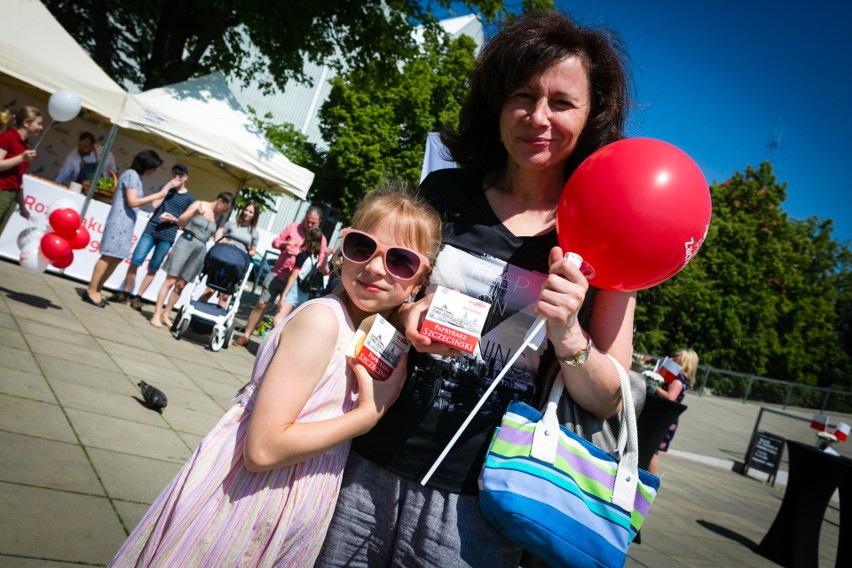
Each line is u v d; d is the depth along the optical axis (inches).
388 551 62.1
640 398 59.6
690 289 1122.0
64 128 459.8
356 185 762.2
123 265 344.2
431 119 807.1
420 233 63.2
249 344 352.8
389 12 526.3
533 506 53.2
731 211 1289.4
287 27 474.3
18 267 325.1
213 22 501.0
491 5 499.5
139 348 243.8
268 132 864.3
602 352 59.1
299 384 56.0
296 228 330.3
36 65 321.7
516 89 61.9
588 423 60.3
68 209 237.8
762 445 504.4
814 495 249.8
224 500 56.7
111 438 144.6
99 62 529.0
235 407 60.9
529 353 62.8
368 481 63.0
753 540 279.1
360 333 60.9
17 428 132.4
